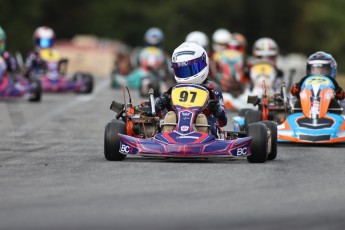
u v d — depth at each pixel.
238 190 33.22
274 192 32.88
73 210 29.17
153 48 123.25
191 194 32.22
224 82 86.69
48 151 46.94
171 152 40.44
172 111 42.84
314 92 53.22
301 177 36.97
